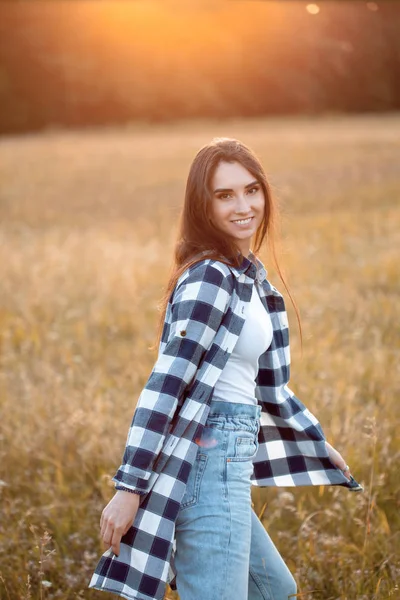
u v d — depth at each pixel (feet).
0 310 26.68
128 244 41.16
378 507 11.63
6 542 11.14
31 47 175.22
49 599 9.84
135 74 180.24
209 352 7.23
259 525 8.05
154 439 6.91
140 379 17.95
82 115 178.29
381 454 12.62
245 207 7.54
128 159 88.69
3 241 44.19
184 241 7.77
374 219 43.21
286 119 143.43
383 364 17.89
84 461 13.28
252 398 7.68
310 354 18.89
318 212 49.52
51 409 16.14
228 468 7.29
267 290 8.10
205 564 7.11
